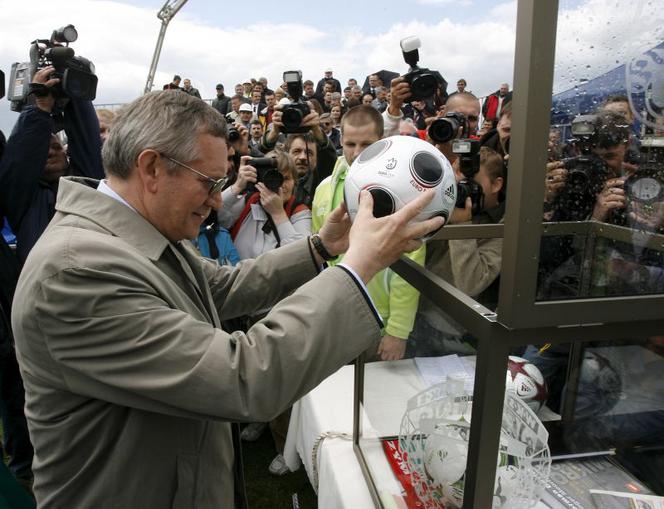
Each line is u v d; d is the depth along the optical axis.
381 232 0.69
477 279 0.94
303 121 2.31
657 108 0.57
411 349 0.91
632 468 0.93
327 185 2.01
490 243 0.96
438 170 0.71
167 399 0.66
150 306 0.68
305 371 0.67
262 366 0.66
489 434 0.63
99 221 0.77
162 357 0.66
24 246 1.89
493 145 1.14
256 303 1.09
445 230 0.96
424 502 0.87
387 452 0.98
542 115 0.51
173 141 0.75
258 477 2.06
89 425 0.74
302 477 2.05
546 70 0.50
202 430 0.81
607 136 0.55
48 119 1.85
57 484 0.78
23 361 0.74
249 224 2.17
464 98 1.63
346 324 0.68
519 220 0.53
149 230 0.79
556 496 0.88
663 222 0.59
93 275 0.67
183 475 0.78
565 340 0.59
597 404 0.95
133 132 0.76
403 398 0.93
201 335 0.68
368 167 0.73
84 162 2.09
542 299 0.57
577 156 0.54
